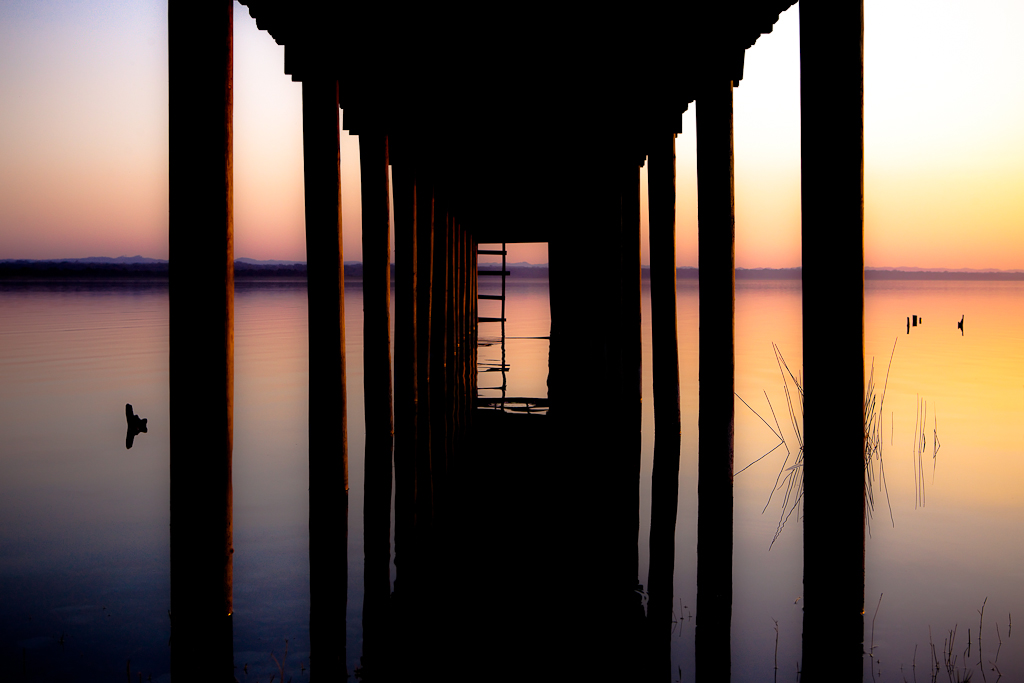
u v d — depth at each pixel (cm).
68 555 493
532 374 1554
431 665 344
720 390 595
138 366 1478
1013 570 458
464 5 464
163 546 512
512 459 796
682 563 479
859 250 319
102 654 354
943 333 2464
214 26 302
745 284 12188
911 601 411
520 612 407
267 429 922
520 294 6569
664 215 795
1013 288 9669
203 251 309
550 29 495
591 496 644
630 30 502
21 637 371
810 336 331
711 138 583
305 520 568
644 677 334
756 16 445
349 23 464
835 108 315
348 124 643
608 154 842
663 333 822
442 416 832
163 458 799
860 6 312
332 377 561
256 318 2917
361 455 788
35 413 1035
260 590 432
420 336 752
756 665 345
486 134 713
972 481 672
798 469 718
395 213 696
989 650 355
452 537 531
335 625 386
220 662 344
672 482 691
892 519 563
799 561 478
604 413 1005
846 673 335
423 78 565
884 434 884
